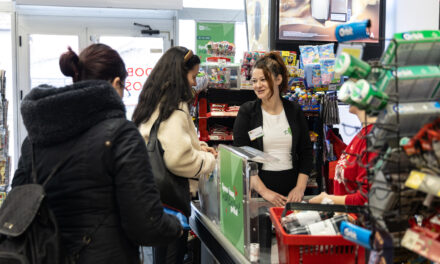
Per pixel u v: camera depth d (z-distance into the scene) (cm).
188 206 217
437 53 115
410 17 425
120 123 137
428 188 101
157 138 207
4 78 479
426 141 102
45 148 139
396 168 111
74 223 134
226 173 187
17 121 535
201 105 358
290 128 277
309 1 417
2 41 530
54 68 540
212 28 561
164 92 214
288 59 361
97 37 547
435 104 112
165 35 562
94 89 133
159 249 210
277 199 245
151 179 137
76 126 134
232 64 362
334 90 348
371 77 115
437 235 101
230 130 384
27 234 129
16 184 151
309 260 133
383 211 114
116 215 138
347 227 117
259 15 449
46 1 501
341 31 118
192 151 210
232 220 179
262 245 171
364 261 133
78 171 133
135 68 558
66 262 130
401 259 121
